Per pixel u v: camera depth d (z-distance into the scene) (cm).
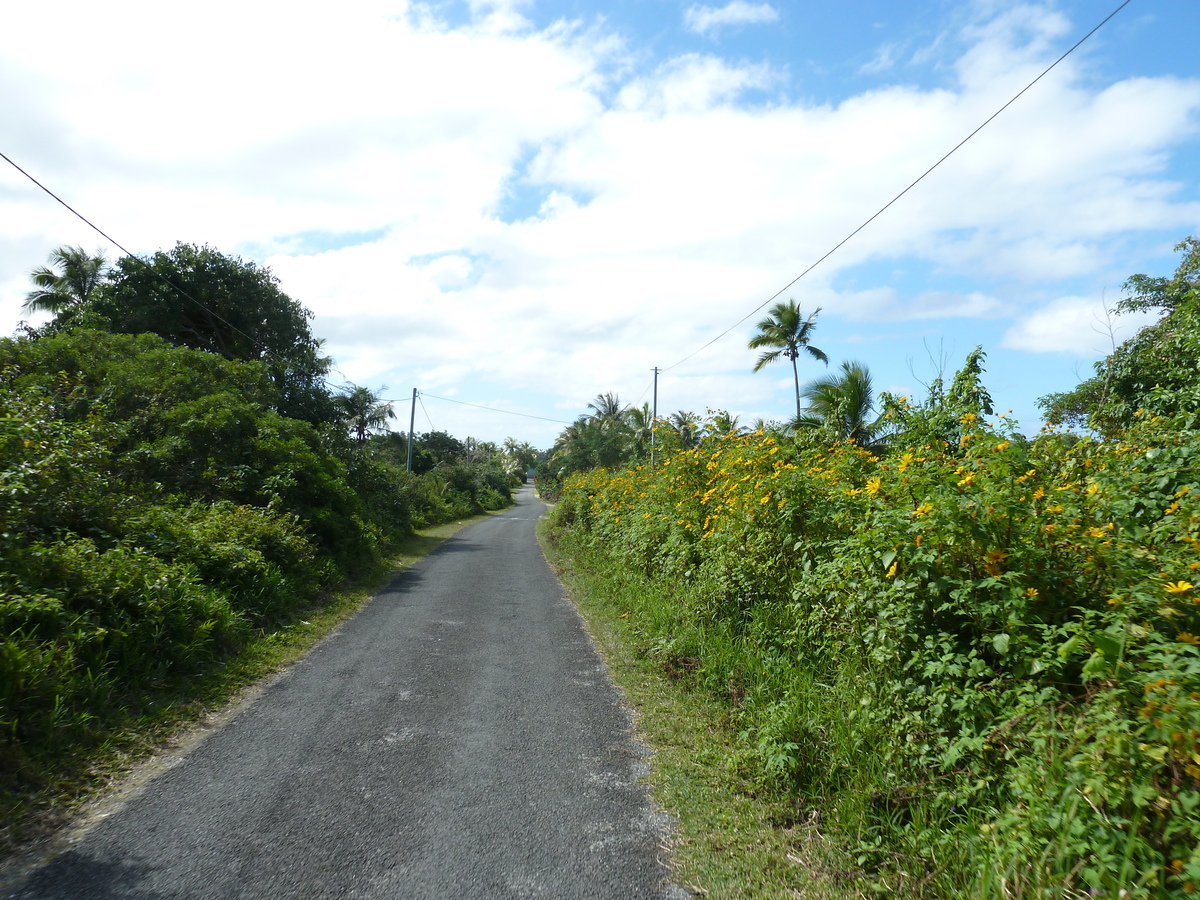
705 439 968
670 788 399
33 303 2294
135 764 415
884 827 330
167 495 997
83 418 977
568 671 641
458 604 974
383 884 298
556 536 2025
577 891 298
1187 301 730
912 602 388
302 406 1919
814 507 574
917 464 439
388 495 2067
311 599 921
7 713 397
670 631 705
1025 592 346
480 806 373
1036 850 265
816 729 405
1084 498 391
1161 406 655
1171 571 303
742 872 314
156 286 1969
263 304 2192
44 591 509
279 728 483
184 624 592
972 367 601
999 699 338
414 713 519
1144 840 241
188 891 288
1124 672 271
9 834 323
